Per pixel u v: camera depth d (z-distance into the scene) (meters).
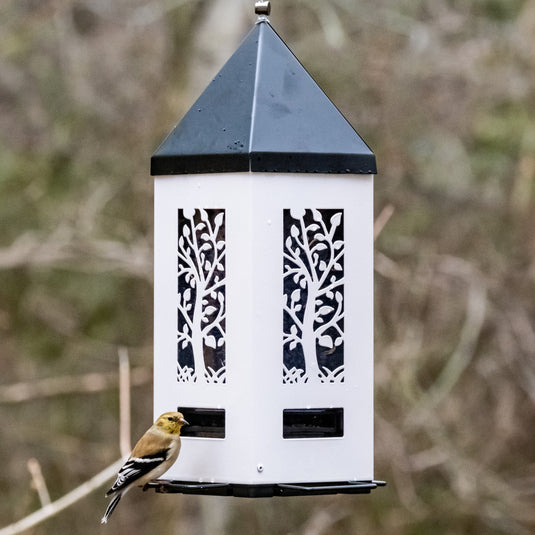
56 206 15.80
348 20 15.30
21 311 16.59
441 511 15.55
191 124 8.57
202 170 8.38
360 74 14.98
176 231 8.61
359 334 8.51
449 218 15.28
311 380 8.39
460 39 15.08
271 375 8.32
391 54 14.97
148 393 16.33
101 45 16.11
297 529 15.77
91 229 15.33
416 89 15.06
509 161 15.29
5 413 16.81
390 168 15.00
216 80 8.66
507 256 15.33
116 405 16.78
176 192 8.59
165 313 8.68
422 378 15.65
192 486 8.30
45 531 16.41
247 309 8.29
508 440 15.87
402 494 15.05
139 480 8.38
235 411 8.34
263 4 8.76
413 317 14.97
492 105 15.23
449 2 15.22
